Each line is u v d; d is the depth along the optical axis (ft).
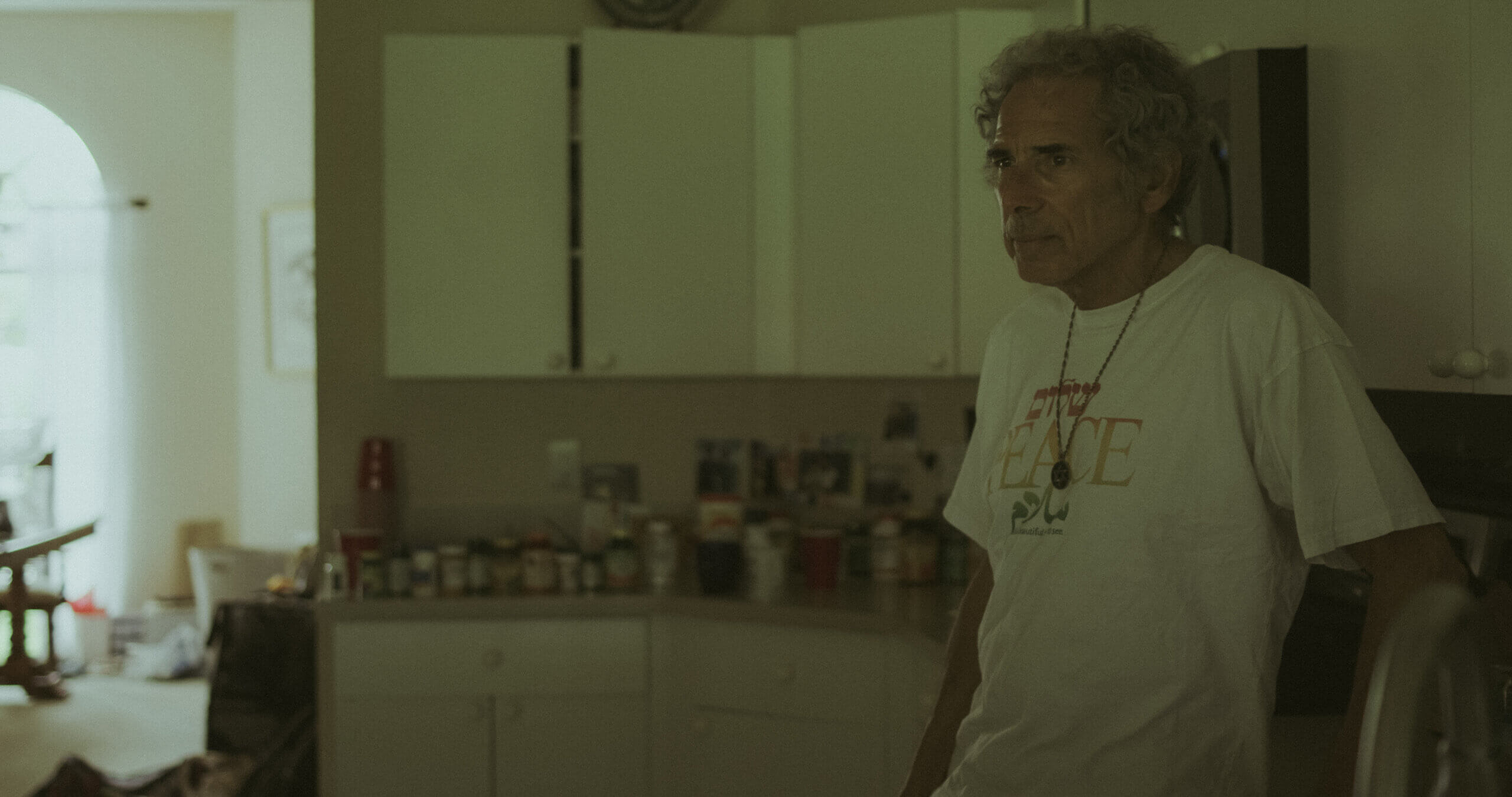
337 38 10.36
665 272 9.55
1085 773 3.61
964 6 9.66
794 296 9.64
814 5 10.55
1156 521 3.55
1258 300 3.52
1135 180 3.68
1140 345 3.71
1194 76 6.11
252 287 20.43
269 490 20.34
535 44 9.54
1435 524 3.32
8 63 20.75
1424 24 4.87
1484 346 4.57
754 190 9.63
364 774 9.09
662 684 9.09
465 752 9.11
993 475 4.06
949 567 9.53
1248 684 3.53
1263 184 5.64
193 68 20.99
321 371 10.43
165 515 20.90
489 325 9.60
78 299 20.54
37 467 17.65
